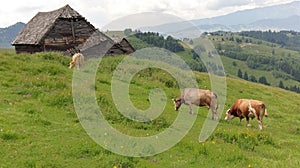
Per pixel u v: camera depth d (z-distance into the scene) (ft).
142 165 37.24
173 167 37.78
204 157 42.14
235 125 68.18
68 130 46.29
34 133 43.42
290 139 63.46
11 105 54.60
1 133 40.70
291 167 41.60
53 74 81.35
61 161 36.47
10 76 71.36
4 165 33.99
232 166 39.88
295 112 108.47
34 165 34.83
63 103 59.06
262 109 67.51
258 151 48.83
